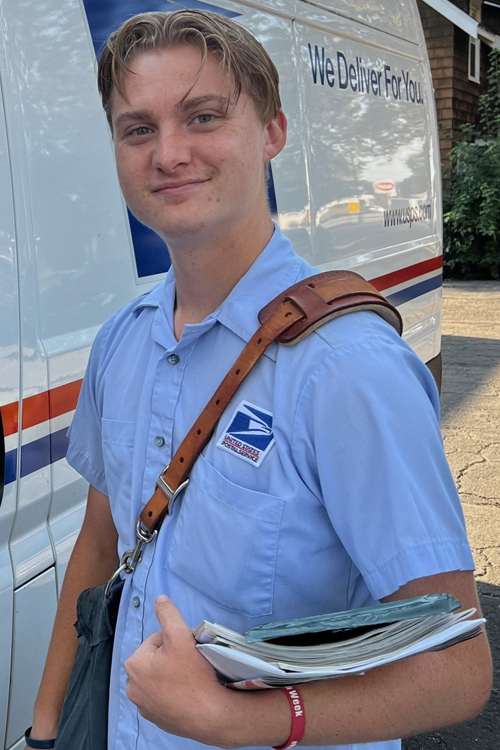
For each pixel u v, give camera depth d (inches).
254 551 38.8
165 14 41.1
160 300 47.9
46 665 54.9
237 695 35.7
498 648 120.8
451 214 463.2
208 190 40.5
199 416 41.8
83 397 54.5
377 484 36.4
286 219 108.0
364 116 134.2
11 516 65.5
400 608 32.0
